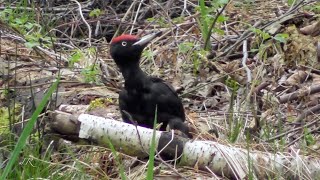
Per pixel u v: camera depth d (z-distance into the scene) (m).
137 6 17.20
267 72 12.79
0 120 10.90
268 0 15.76
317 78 12.40
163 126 9.69
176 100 9.55
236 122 10.59
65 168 9.51
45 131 10.23
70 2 17.78
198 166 9.13
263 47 13.21
